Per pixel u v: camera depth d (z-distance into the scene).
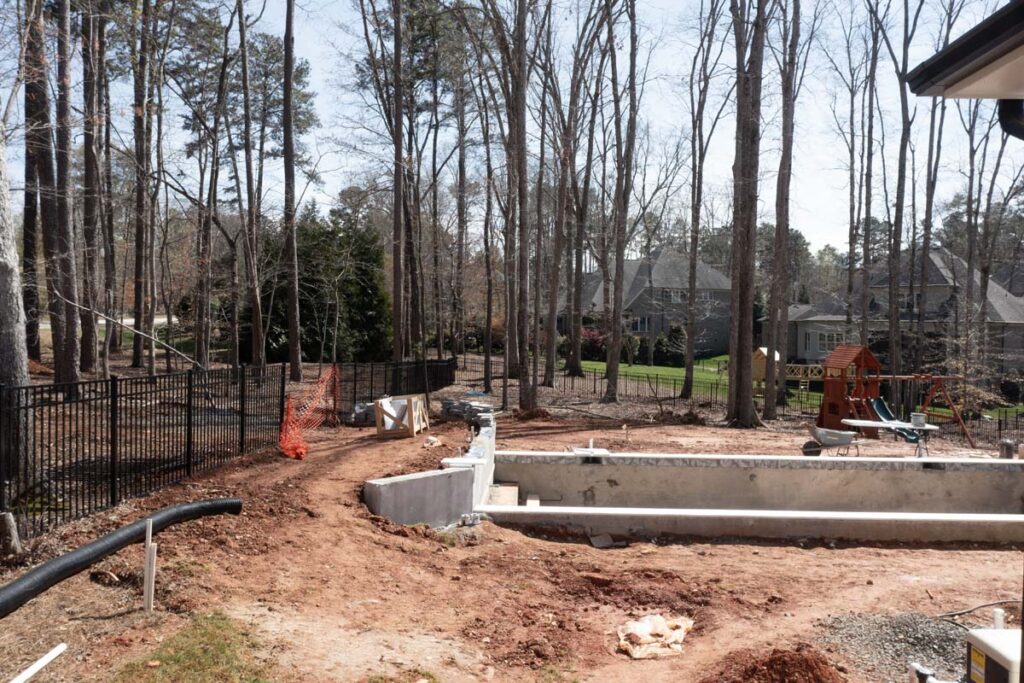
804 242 86.44
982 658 4.17
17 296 9.45
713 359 60.31
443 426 17.88
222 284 34.47
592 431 20.12
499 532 10.56
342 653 5.97
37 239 29.20
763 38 23.83
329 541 8.58
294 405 17.30
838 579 8.98
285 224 28.16
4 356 9.27
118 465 10.92
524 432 19.52
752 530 11.07
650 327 59.75
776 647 6.53
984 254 35.41
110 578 6.75
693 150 33.38
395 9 27.44
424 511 10.59
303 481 11.03
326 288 33.31
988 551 10.70
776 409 31.28
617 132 31.23
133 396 10.06
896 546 10.91
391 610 7.14
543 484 15.14
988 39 3.54
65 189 19.95
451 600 7.66
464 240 41.50
